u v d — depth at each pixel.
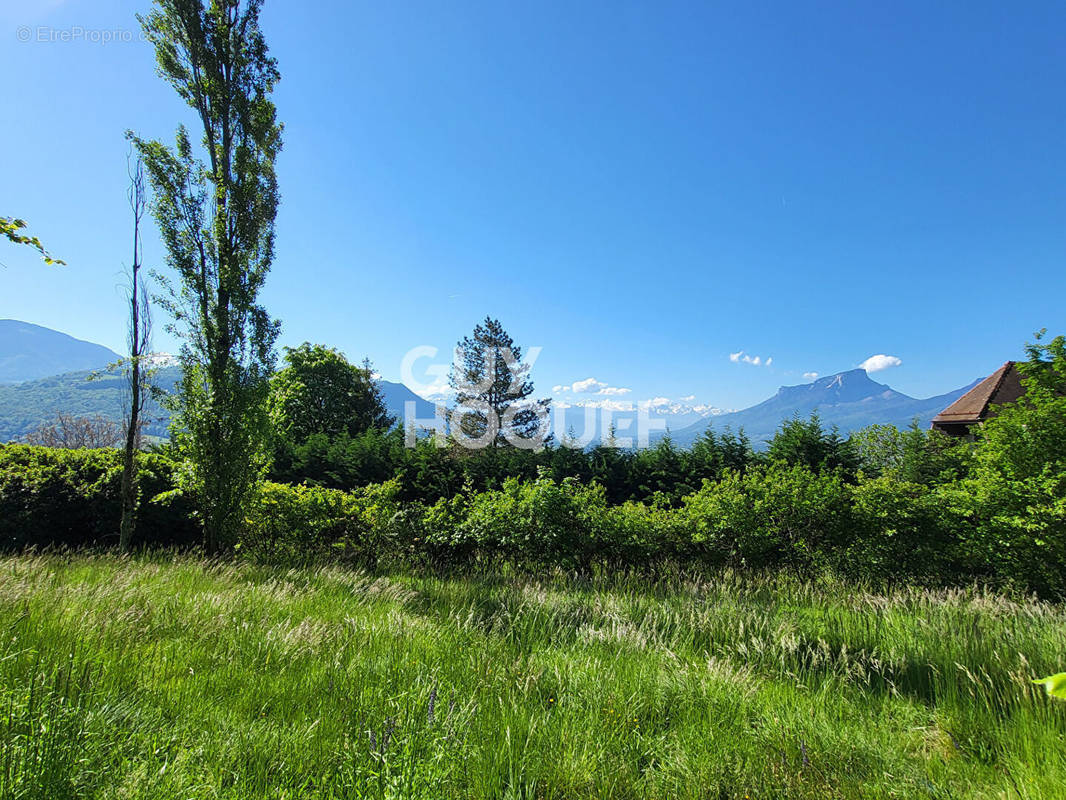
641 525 7.57
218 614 4.45
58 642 3.32
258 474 9.04
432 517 8.21
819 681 3.54
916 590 5.97
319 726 2.67
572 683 3.35
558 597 5.61
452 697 2.91
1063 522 5.94
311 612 4.84
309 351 31.97
